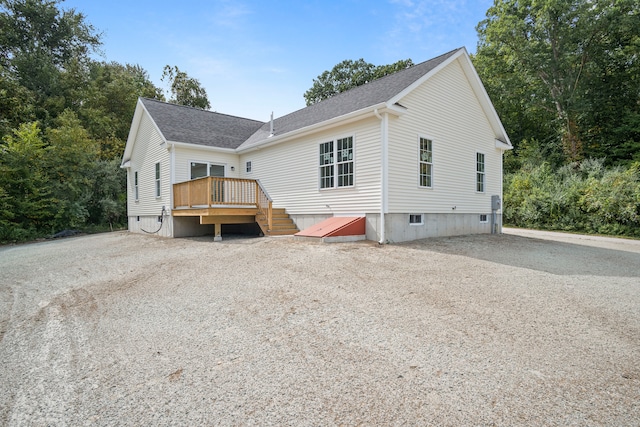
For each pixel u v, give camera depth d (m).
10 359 3.23
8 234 15.19
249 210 11.64
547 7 21.36
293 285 5.33
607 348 3.23
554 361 2.98
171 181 13.22
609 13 20.25
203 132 15.14
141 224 16.39
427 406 2.34
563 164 22.41
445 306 4.37
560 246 10.21
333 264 6.66
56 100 24.14
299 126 12.40
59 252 10.52
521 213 18.38
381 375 2.75
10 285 6.30
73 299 5.18
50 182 17.70
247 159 14.78
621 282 5.66
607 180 15.95
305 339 3.46
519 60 23.83
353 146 10.22
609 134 22.58
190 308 4.50
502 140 14.44
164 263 7.47
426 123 10.74
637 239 13.36
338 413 2.28
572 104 21.88
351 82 36.81
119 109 26.86
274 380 2.71
